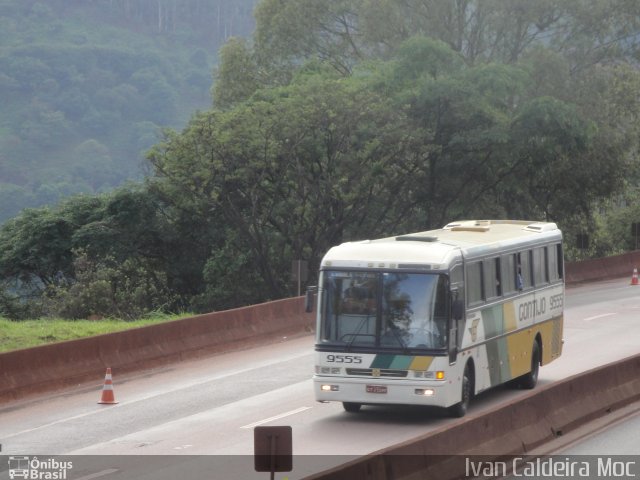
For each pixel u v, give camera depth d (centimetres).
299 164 9944
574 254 13412
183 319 5647
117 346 5122
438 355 3562
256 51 12531
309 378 4828
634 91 11794
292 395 4347
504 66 10031
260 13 12431
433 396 3553
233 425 3678
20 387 4472
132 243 10475
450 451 2764
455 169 10475
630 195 13650
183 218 10712
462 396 3750
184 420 3825
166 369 5288
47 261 10462
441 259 3653
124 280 9512
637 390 4209
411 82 10119
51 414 4075
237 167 9831
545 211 12125
